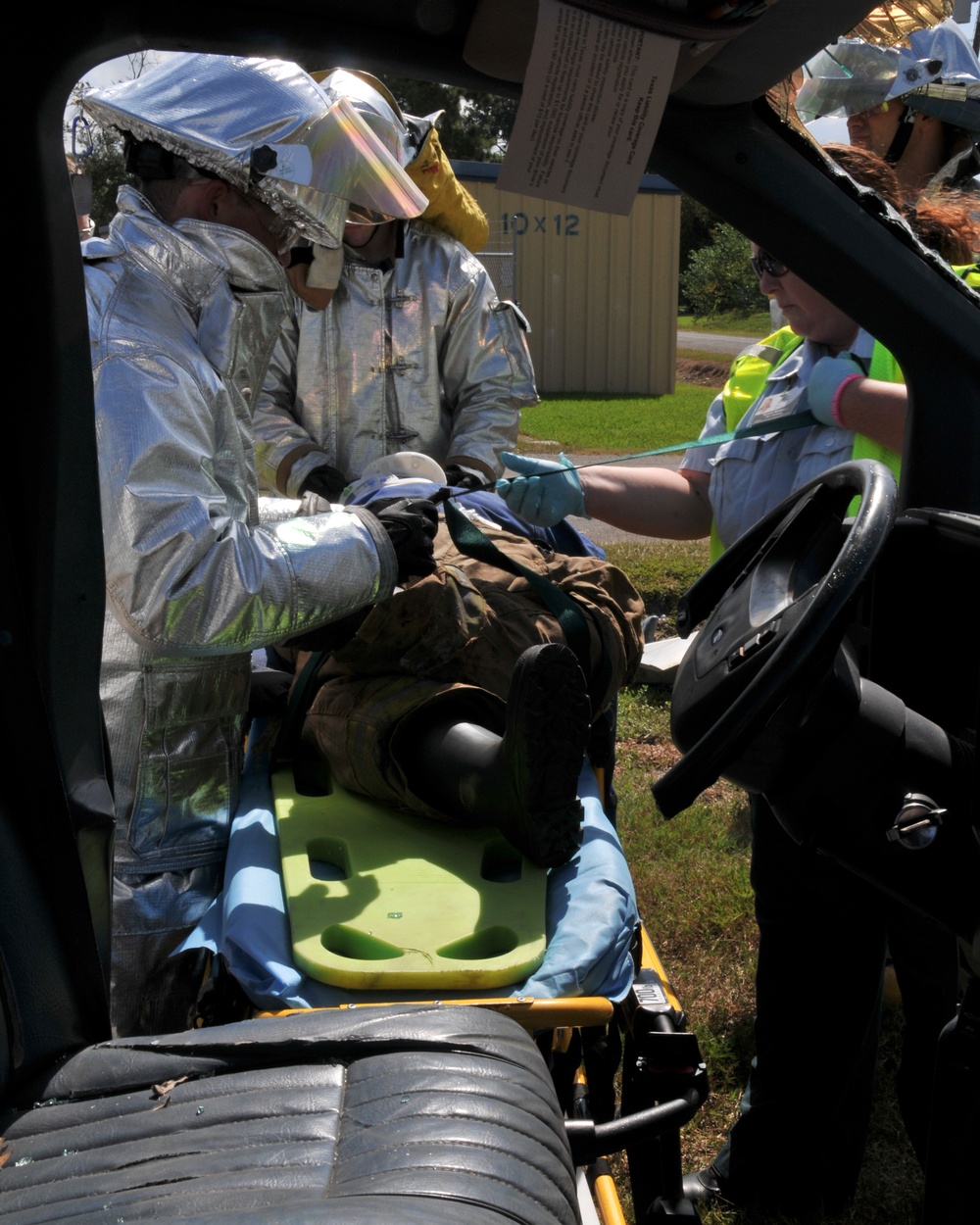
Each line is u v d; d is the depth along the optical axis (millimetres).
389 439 3340
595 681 2113
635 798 4176
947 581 1547
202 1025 1586
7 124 1034
